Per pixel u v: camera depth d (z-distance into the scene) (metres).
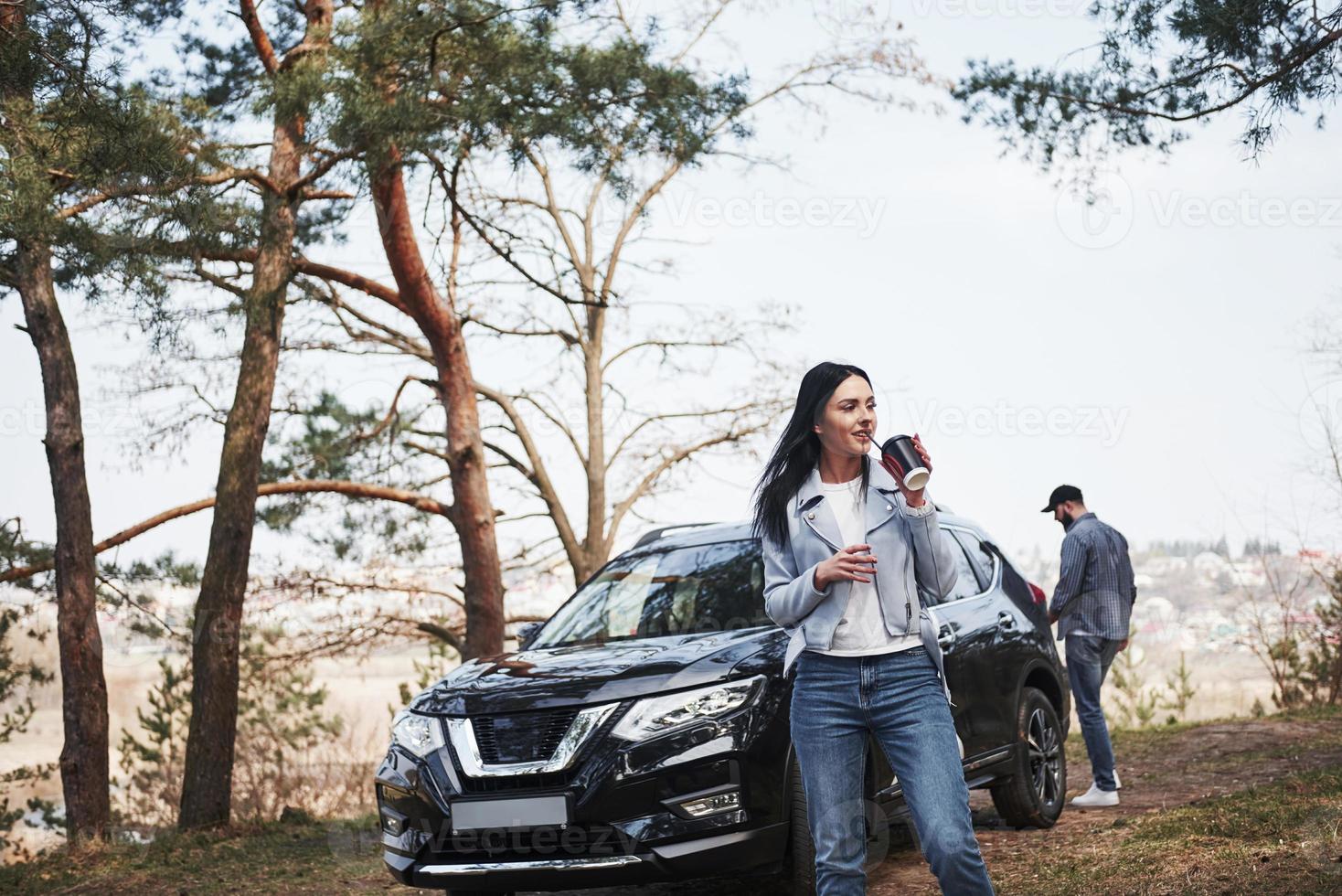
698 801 4.53
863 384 3.42
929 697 3.29
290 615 16.67
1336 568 12.96
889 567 3.35
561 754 4.60
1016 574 7.09
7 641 13.75
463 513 15.28
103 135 7.86
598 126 9.67
